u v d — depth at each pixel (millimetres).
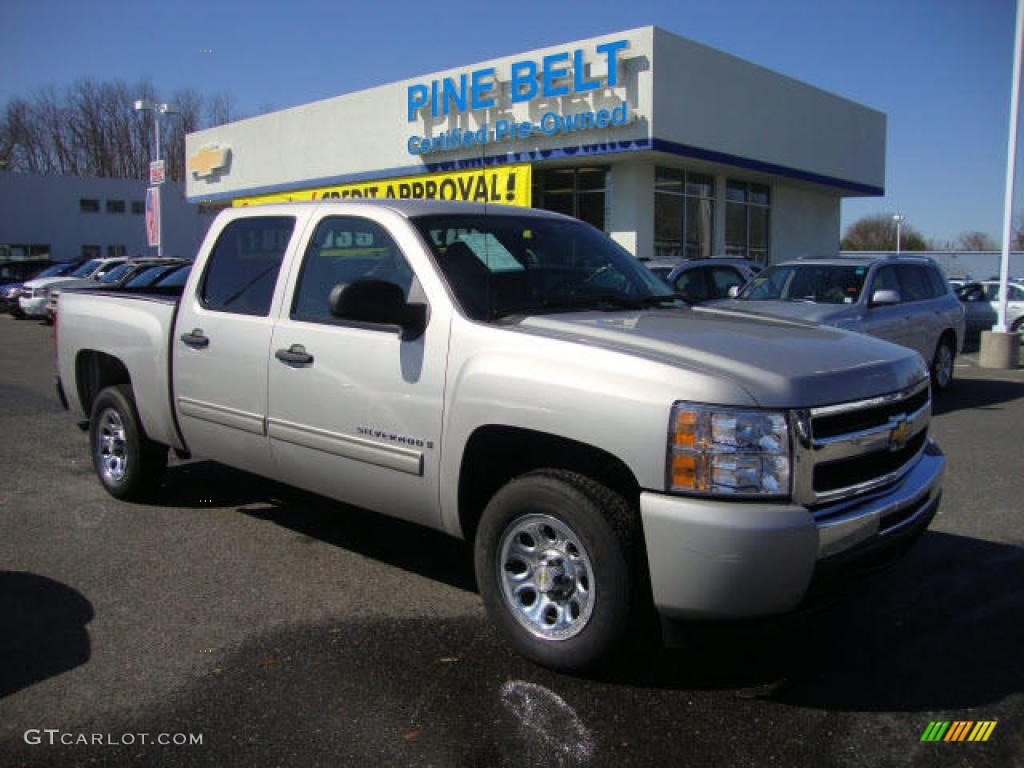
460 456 3807
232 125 28547
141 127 67125
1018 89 15805
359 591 4531
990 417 10125
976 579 4746
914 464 3895
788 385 3219
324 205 4742
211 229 5348
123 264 22656
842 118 24875
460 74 20453
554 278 4457
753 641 3969
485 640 3951
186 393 5262
